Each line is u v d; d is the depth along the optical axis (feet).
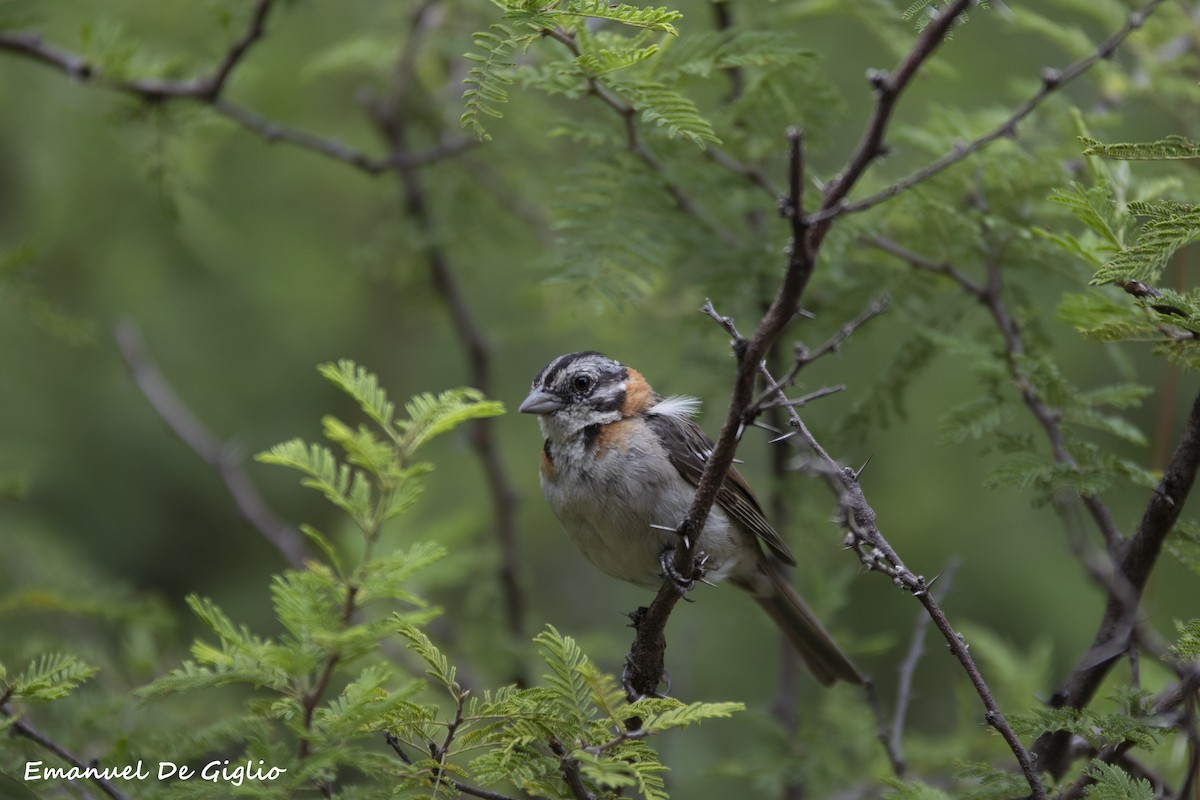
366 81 50.98
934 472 52.08
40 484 50.67
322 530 55.06
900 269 33.65
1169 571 46.70
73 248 52.65
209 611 20.45
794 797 35.76
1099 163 27.81
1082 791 22.56
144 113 38.40
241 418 55.16
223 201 46.60
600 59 23.11
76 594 32.96
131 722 30.55
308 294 56.08
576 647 20.90
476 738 20.61
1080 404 28.35
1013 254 32.37
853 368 48.78
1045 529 51.44
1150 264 20.98
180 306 55.11
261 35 36.94
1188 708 22.49
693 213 34.40
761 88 31.89
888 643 37.58
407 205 46.03
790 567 40.60
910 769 35.91
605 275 30.68
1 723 21.84
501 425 57.26
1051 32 37.06
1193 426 23.63
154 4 48.08
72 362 53.88
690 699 49.75
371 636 18.88
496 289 55.26
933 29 18.76
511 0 20.49
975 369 29.17
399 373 58.13
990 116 35.27
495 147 44.09
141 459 54.29
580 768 20.01
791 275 18.90
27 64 46.93
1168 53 38.45
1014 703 35.19
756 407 20.30
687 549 22.89
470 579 44.09
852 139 45.19
